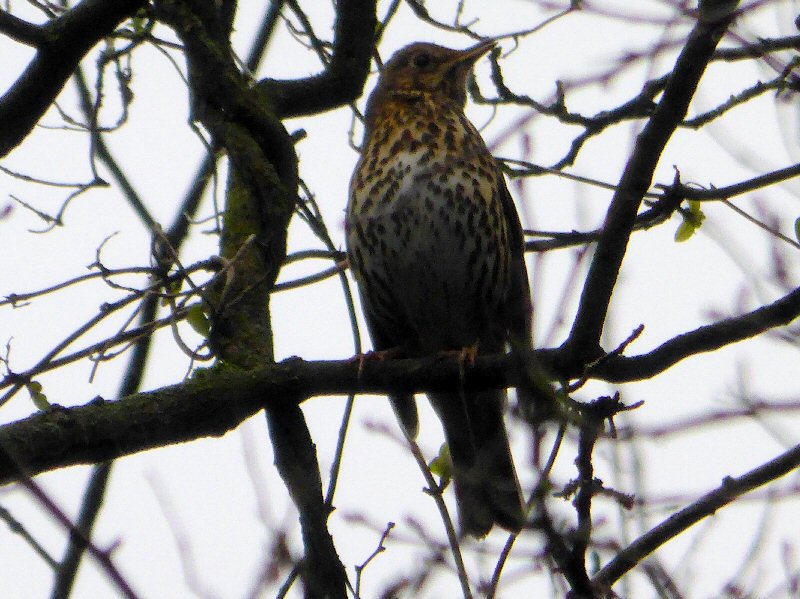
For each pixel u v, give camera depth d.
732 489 8.89
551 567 8.05
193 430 9.98
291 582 9.12
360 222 12.71
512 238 13.12
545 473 7.84
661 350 9.09
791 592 8.30
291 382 10.21
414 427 11.40
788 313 8.83
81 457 9.70
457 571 7.93
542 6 8.57
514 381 9.37
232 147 11.18
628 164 8.80
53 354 10.72
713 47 8.43
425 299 12.93
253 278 10.82
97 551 6.03
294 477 10.12
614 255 8.90
